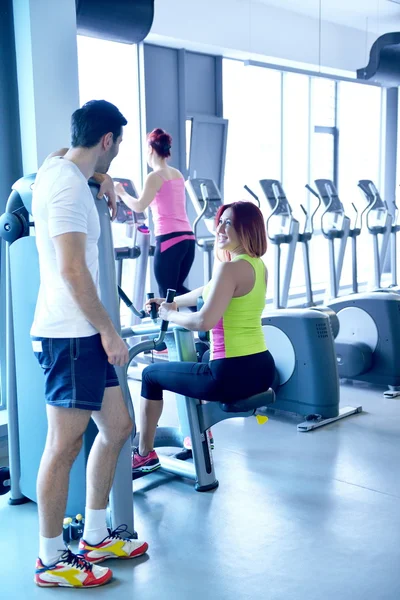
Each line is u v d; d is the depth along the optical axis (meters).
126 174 6.23
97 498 2.32
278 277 5.91
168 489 2.99
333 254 6.57
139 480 3.10
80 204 2.01
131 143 6.17
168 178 4.45
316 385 3.81
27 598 2.14
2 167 3.48
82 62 5.84
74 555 2.22
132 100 6.09
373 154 9.06
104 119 2.11
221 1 6.48
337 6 7.14
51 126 3.44
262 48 6.99
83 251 2.00
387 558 2.34
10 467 2.90
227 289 2.53
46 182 2.04
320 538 2.49
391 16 7.64
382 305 4.45
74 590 2.18
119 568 2.32
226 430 3.77
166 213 4.51
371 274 8.42
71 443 2.12
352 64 8.25
